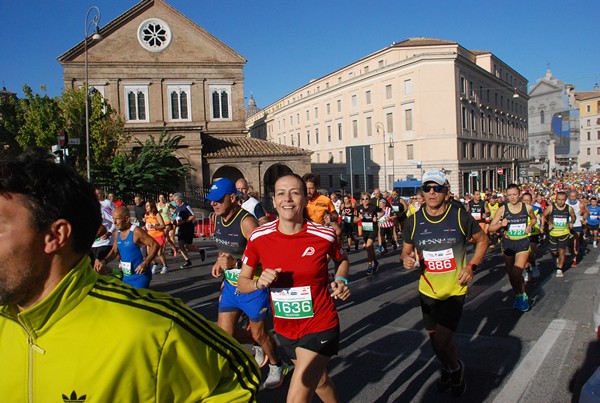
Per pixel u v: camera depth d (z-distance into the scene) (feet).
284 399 15.29
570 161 316.40
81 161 93.81
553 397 14.94
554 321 23.09
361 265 41.91
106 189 86.22
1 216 4.66
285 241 11.49
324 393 11.83
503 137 212.64
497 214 25.76
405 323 23.17
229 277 16.11
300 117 234.58
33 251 4.75
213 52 122.83
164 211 48.73
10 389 4.89
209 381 5.32
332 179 207.72
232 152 110.11
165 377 4.97
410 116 165.99
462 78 167.43
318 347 11.27
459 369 15.16
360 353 19.21
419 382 16.28
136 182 87.04
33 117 94.94
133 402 4.82
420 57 158.92
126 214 20.49
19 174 4.72
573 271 37.17
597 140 320.09
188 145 105.60
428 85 159.63
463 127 168.96
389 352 19.21
